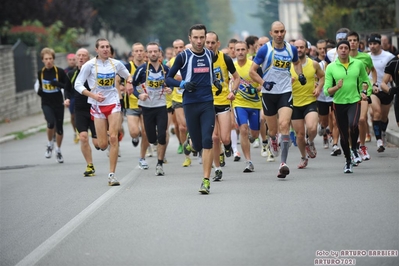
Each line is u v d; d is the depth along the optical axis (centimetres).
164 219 2303
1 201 2917
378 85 4003
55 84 4072
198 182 3080
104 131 3197
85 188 3116
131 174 3484
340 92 3148
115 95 3153
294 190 2703
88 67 3098
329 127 4216
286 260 1783
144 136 3641
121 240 2062
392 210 2273
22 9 9931
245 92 3375
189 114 2730
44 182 3388
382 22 8262
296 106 3306
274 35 2966
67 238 2130
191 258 1836
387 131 4447
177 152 4434
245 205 2448
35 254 1989
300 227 2092
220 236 2031
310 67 3281
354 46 3722
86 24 11712
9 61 7538
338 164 3453
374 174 3041
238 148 4469
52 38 10175
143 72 3341
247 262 1778
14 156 4662
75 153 4650
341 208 2331
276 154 3309
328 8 8719
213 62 2958
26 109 8138
